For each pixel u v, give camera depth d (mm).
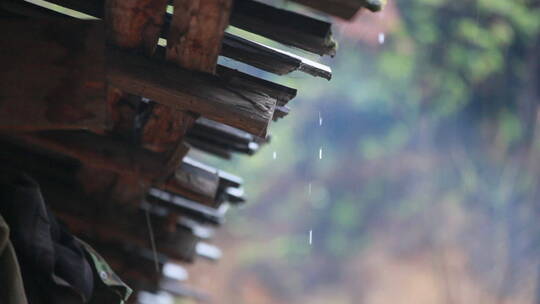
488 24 33875
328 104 41312
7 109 3916
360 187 45906
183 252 6816
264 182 47031
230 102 4301
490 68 34500
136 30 4207
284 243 47625
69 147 5137
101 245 6961
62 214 6359
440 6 33688
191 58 4262
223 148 6172
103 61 4016
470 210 39750
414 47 34406
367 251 46625
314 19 4059
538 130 37062
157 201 6656
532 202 37656
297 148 44594
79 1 4398
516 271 37312
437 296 41875
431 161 41281
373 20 33406
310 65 4395
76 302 4277
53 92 3961
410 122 39156
